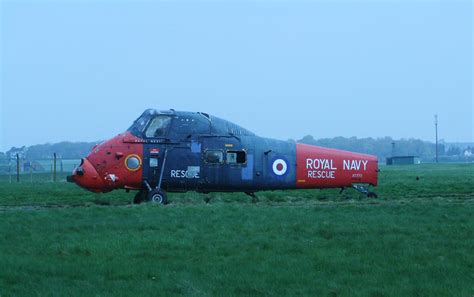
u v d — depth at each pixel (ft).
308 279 34.12
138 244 43.11
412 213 58.80
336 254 39.83
